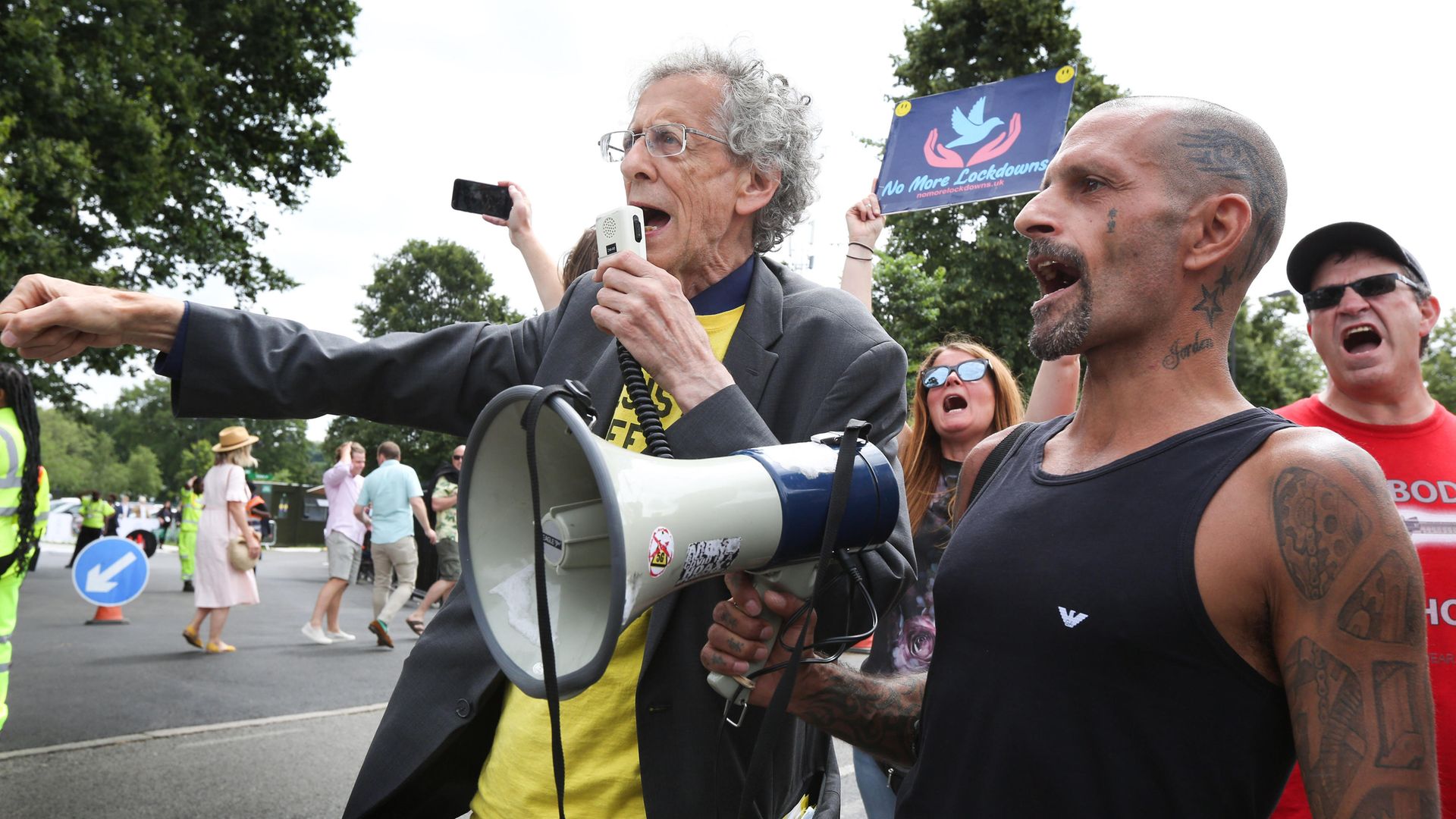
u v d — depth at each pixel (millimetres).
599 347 1659
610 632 977
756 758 1157
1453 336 28344
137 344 1569
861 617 1349
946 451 2979
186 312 1558
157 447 96875
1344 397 2281
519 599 1204
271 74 16375
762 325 1565
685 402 1291
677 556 1029
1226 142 1053
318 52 17000
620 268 1343
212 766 4340
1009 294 17312
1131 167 1051
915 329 13297
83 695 5598
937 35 18688
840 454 1212
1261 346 26188
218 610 7473
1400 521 880
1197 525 926
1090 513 1004
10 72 12141
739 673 1237
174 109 14703
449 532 9297
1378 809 824
